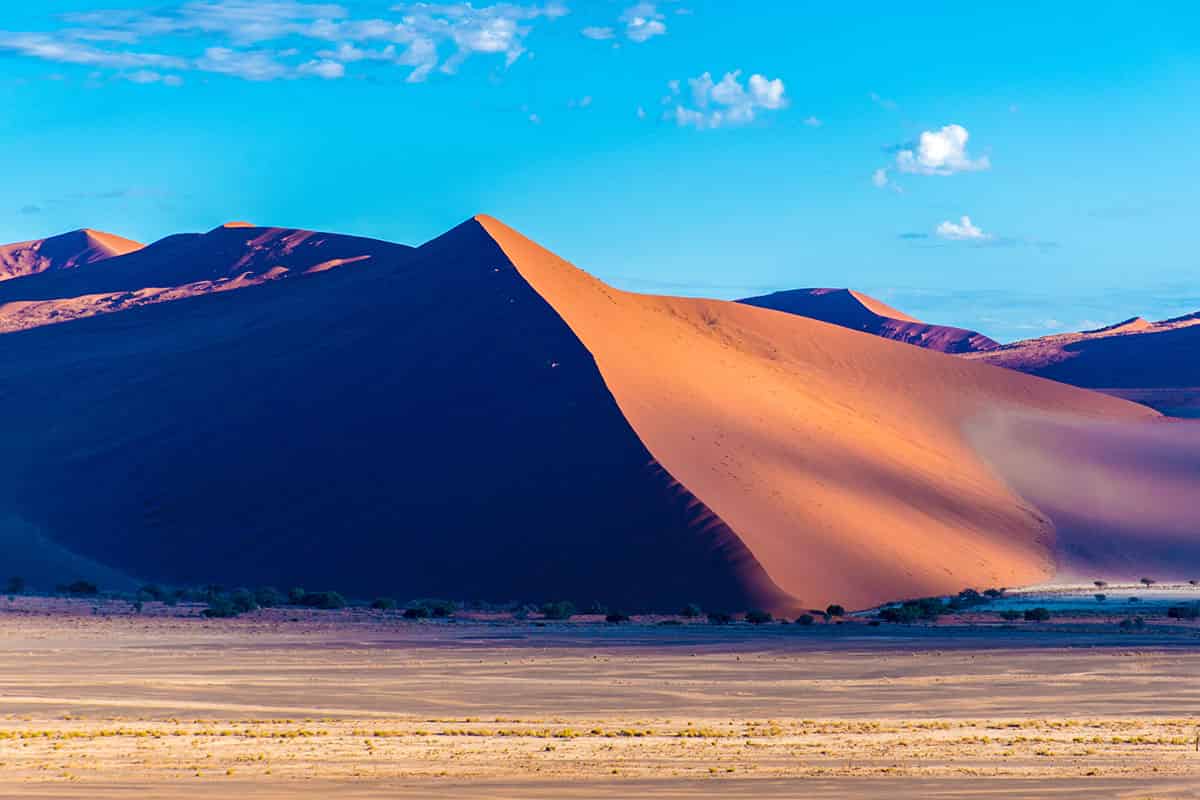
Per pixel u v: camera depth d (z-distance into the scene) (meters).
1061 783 34.03
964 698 60.06
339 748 40.25
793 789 32.84
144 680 64.12
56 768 35.59
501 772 35.41
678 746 41.12
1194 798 31.97
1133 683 66.38
